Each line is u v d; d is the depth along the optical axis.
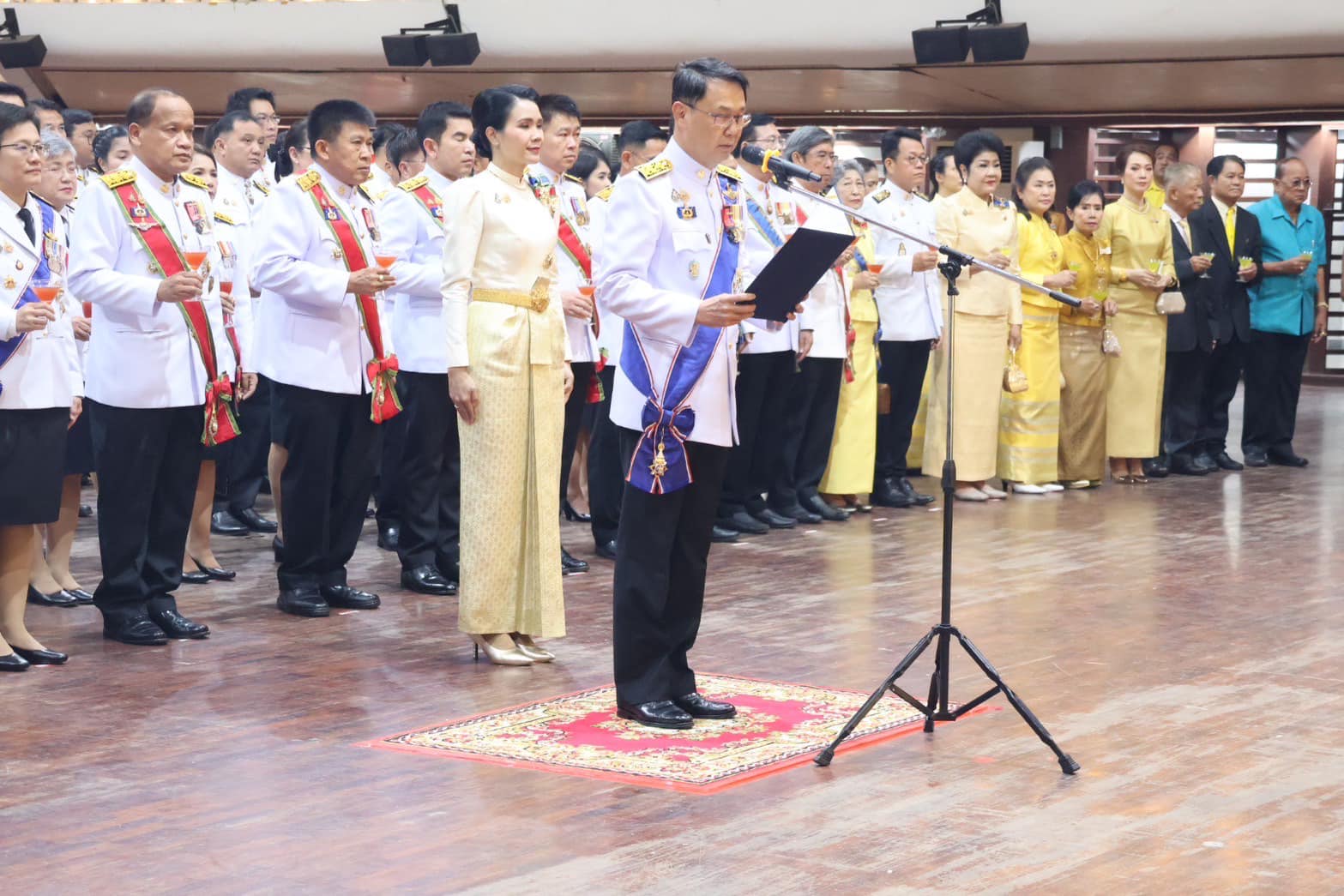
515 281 5.11
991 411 8.74
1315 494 9.11
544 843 3.56
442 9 11.04
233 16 11.28
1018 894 3.25
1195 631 5.70
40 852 3.51
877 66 10.88
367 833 3.62
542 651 5.33
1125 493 9.15
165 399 5.44
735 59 10.97
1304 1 9.82
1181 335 9.65
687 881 3.33
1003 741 4.36
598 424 7.15
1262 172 14.62
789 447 7.97
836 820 3.71
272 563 7.01
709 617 5.91
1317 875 3.37
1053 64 10.68
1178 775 4.05
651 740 4.35
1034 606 6.10
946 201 8.57
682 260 4.38
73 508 6.23
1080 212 9.06
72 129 7.70
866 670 5.16
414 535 6.39
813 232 3.97
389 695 4.85
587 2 10.84
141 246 5.36
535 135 5.12
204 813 3.77
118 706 4.72
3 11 11.31
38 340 5.09
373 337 5.85
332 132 5.72
